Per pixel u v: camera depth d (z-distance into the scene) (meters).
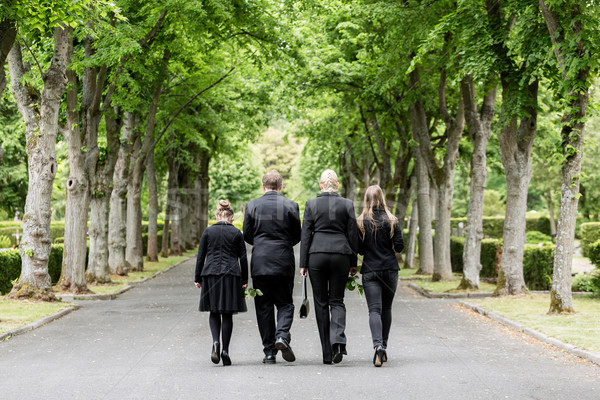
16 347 9.73
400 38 18.62
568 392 6.47
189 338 10.42
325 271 7.89
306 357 8.63
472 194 19.23
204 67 25.25
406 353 8.83
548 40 13.63
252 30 19.19
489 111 19.14
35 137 16.50
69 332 11.37
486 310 13.92
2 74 11.61
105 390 6.55
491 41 14.88
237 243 8.09
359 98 24.39
